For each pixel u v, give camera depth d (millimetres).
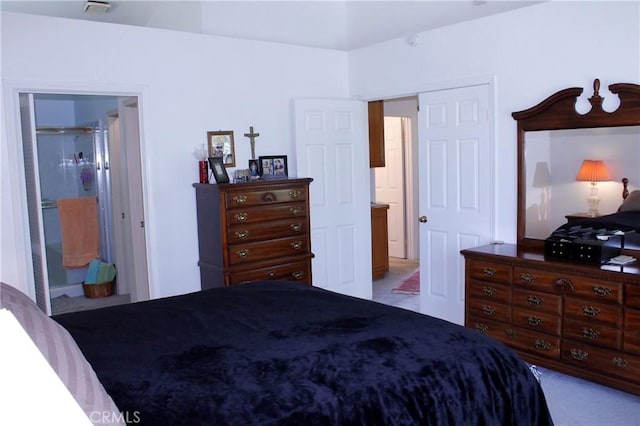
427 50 4590
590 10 3588
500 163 4180
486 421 1884
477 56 4234
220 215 4180
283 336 2162
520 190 4035
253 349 2027
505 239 4203
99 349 2055
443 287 4672
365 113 5398
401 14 4801
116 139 5637
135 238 5062
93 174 6238
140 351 2031
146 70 4168
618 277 3082
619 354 3133
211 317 2422
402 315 2420
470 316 3920
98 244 6023
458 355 1981
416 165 7379
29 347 1486
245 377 1781
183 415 1545
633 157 3471
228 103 4621
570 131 3760
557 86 3797
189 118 4414
